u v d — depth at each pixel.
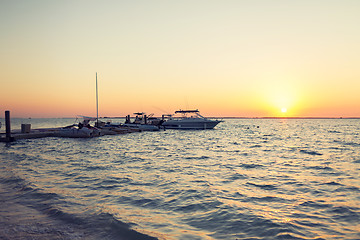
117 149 25.80
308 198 9.12
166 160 18.48
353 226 6.52
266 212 7.61
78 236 5.70
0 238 5.57
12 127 78.38
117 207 7.86
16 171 13.71
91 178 12.15
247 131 69.88
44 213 7.18
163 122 64.62
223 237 5.86
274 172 14.09
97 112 47.56
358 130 76.56
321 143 34.16
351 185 11.09
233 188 10.52
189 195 9.38
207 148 27.53
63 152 22.89
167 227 6.39
